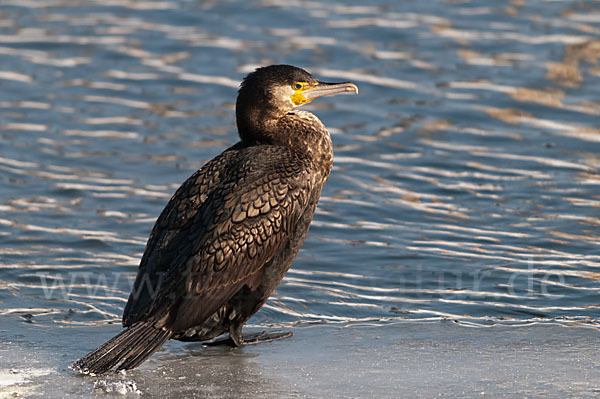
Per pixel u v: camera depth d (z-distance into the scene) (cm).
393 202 1416
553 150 1617
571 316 1034
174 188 1489
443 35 2198
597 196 1421
